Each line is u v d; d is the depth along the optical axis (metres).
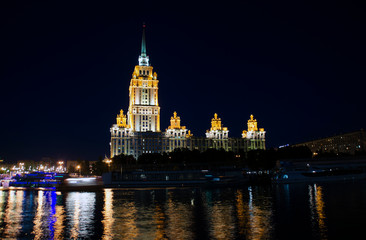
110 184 149.75
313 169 176.25
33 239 45.97
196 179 156.50
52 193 126.19
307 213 63.31
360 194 93.44
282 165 181.88
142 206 78.19
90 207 77.88
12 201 94.19
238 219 58.12
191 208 73.25
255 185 153.25
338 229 49.19
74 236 47.28
